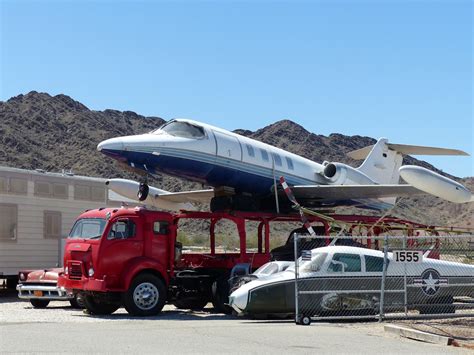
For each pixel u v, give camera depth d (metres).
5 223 21.84
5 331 12.20
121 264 15.90
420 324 13.82
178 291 17.66
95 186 24.78
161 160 19.28
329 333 12.52
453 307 16.19
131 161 19.00
